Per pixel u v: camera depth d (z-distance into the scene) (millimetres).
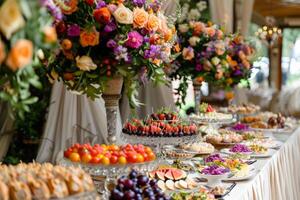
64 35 2104
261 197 2609
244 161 2924
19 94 1350
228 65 3992
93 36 2078
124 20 2092
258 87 8508
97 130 3424
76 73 2154
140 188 1688
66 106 3334
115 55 2111
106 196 1895
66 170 1591
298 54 8820
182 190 2014
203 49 3717
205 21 3990
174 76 3783
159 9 2334
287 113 7211
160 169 2129
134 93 2283
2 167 1679
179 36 3699
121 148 2076
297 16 8531
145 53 2182
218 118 3766
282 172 3428
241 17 6434
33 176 1518
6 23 1117
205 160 2734
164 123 2730
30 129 3693
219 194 2049
